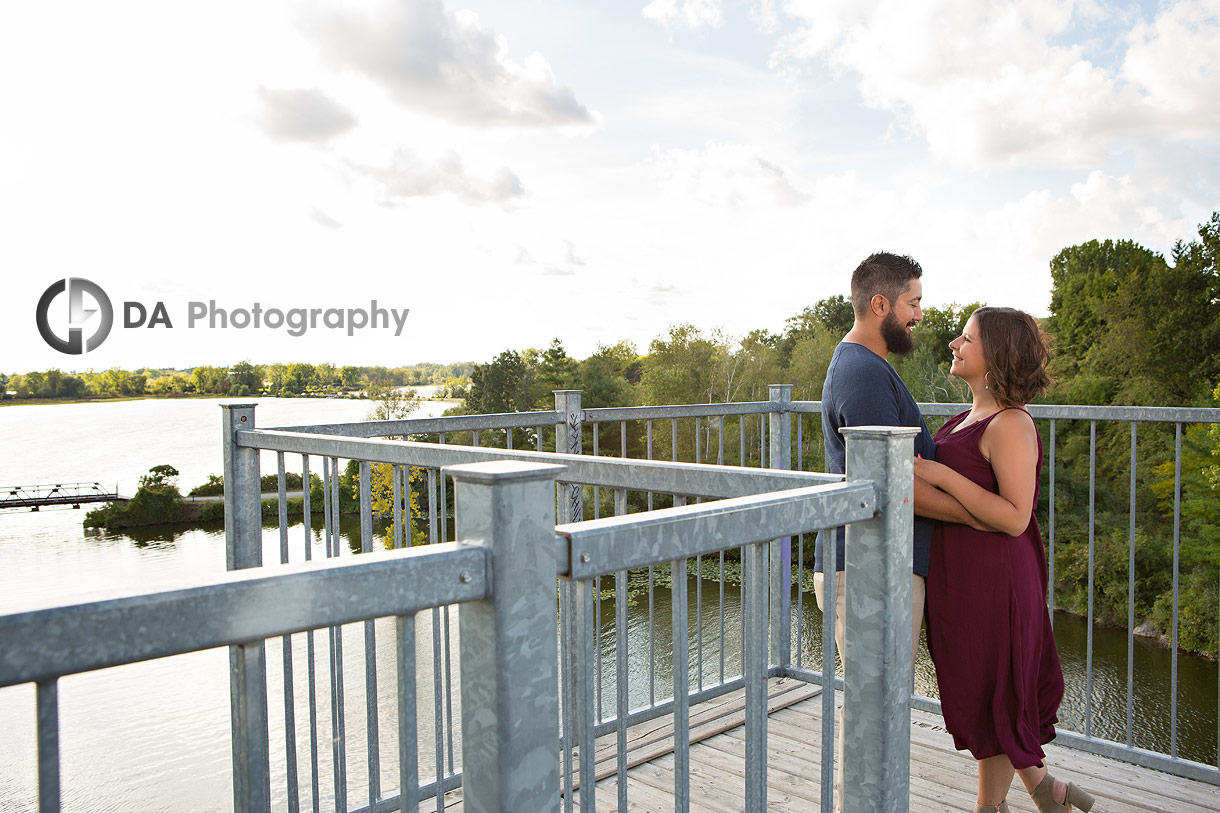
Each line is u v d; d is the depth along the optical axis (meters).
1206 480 24.08
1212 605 19.62
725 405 3.51
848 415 1.94
